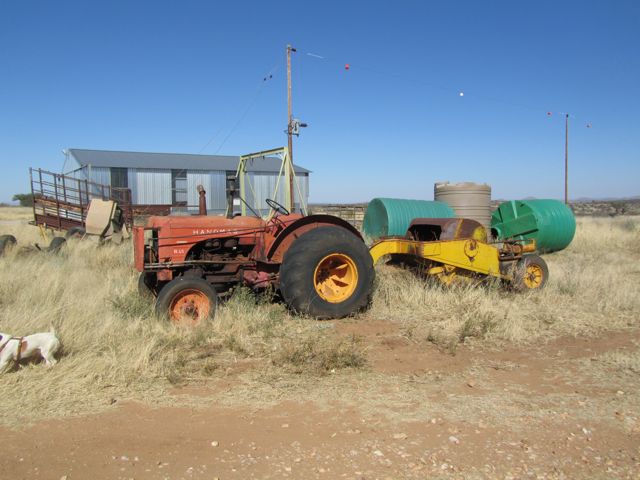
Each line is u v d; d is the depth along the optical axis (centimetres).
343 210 2034
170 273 674
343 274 702
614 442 358
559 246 1384
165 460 330
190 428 374
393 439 360
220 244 703
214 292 637
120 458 331
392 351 557
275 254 698
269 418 392
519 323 648
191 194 2958
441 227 846
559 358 541
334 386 456
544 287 855
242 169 1111
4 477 309
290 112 2091
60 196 1694
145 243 720
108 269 975
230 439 358
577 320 684
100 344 529
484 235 855
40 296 704
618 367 512
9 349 457
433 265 812
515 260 870
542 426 382
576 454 342
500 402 425
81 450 342
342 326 651
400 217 1317
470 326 630
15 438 356
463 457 336
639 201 5928
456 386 461
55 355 491
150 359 504
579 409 412
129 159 2948
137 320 598
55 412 397
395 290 786
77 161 2797
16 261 1051
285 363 510
